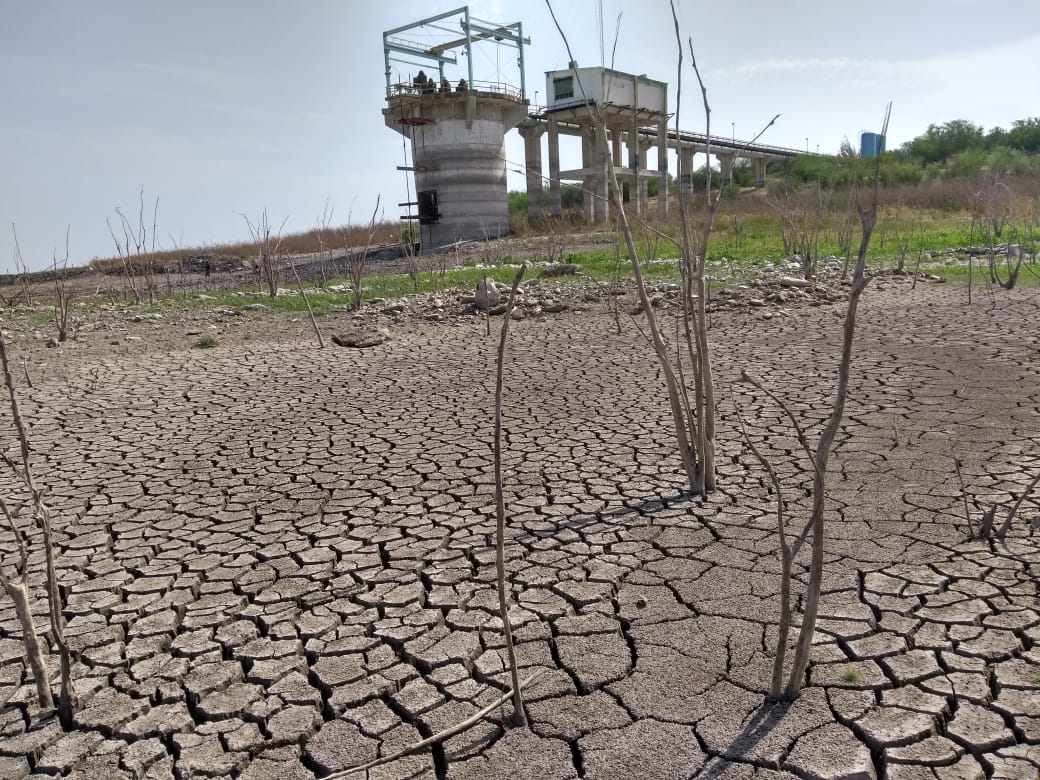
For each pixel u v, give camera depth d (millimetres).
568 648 2590
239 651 2719
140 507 4180
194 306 13484
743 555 3146
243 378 7520
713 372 6461
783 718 2166
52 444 5477
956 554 3012
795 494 3738
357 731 2266
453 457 4719
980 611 2602
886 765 1974
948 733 2068
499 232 29750
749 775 1977
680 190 3633
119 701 2479
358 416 5863
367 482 4371
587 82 28250
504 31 29297
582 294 11414
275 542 3619
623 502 3803
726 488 3887
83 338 10328
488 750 2148
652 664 2467
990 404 4969
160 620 2965
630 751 2096
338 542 3572
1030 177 25297
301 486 4375
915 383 5617
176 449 5230
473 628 2760
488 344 8648
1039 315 7895
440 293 12719
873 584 2822
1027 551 2994
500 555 2188
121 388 7277
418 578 3170
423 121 28078
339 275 19297
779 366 6508
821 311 9242
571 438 4926
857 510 3502
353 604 2992
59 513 4145
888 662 2365
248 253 31516
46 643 2855
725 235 20891
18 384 7590
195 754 2217
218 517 3973
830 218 19719
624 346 7945
